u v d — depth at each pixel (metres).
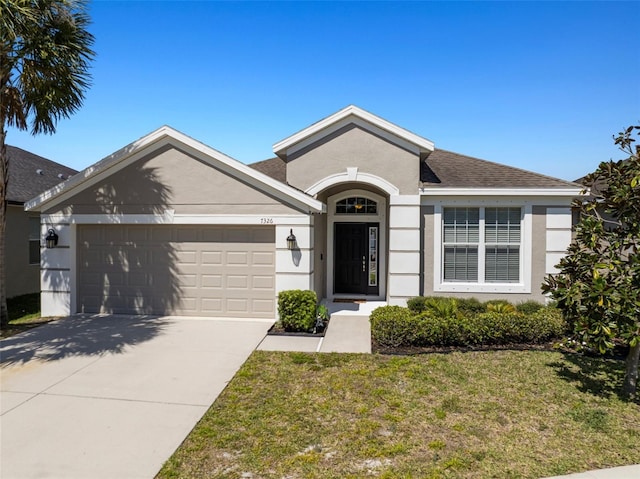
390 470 4.30
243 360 7.66
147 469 4.34
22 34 8.93
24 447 4.72
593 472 4.26
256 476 4.23
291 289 10.45
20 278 15.02
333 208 14.34
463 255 11.83
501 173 12.49
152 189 10.77
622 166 6.31
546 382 6.60
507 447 4.75
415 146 11.49
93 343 8.60
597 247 6.32
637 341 5.36
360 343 8.79
